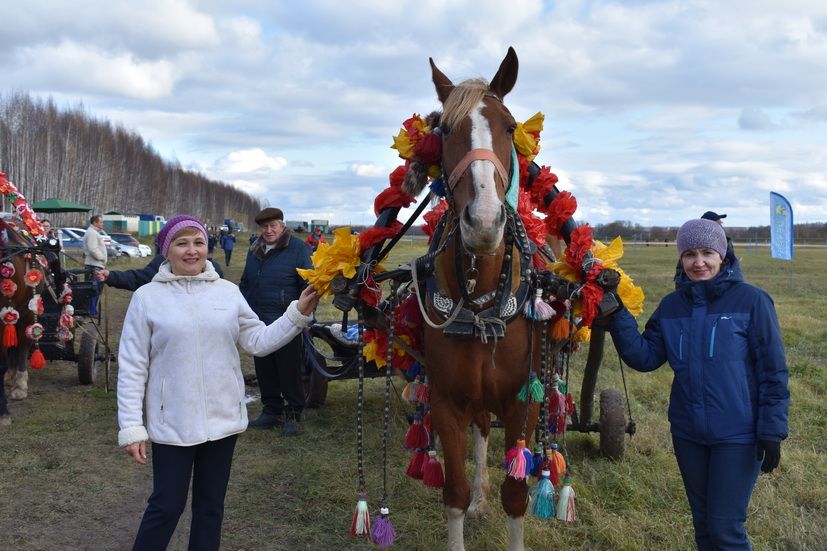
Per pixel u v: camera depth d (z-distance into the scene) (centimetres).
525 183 332
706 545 280
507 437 320
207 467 286
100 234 1260
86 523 391
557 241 470
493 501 416
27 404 627
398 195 326
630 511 389
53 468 471
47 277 639
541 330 315
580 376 703
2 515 397
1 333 550
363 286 319
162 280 284
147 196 8231
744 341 271
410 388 362
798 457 467
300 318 302
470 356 300
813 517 386
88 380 702
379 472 463
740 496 266
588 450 490
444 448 313
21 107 6025
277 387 572
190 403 274
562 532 371
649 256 3278
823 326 981
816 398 623
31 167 5784
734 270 284
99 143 6956
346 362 531
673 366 285
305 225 6731
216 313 285
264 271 575
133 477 459
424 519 392
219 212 12225
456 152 283
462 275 293
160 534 271
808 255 3397
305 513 403
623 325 305
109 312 1285
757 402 268
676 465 458
